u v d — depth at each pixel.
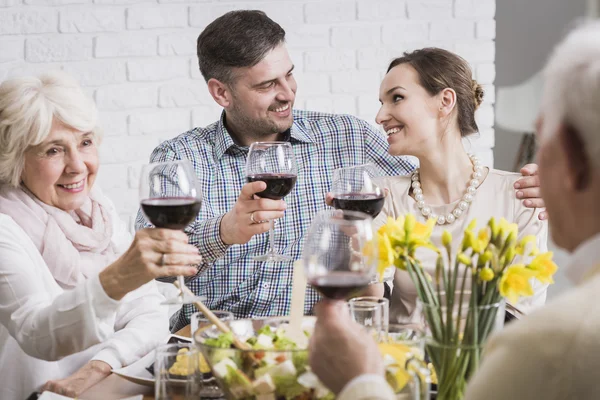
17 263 1.76
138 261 1.53
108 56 3.30
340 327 1.12
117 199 3.35
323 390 1.22
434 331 1.29
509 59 4.51
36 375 1.84
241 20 2.45
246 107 2.49
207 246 2.14
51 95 1.83
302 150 2.60
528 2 4.48
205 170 2.55
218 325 1.38
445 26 3.44
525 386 0.91
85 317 1.59
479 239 1.29
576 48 0.97
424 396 1.26
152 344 1.91
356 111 3.43
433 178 2.25
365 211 1.82
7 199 1.95
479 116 3.50
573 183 0.98
